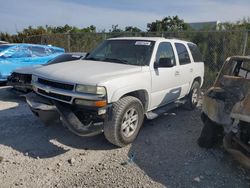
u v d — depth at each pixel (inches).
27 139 188.1
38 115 176.6
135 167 154.0
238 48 404.5
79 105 162.2
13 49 372.8
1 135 193.3
